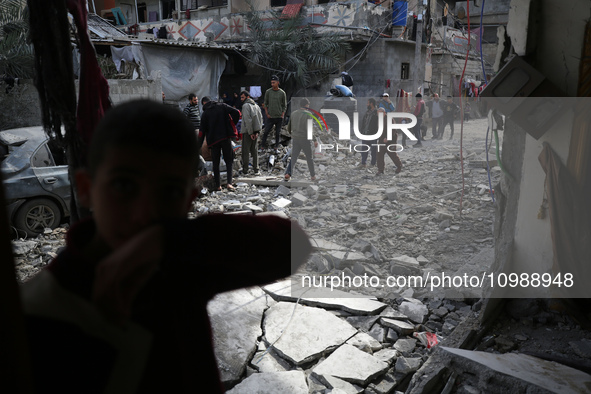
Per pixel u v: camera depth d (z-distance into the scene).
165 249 0.56
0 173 0.39
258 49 15.18
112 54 13.02
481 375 2.48
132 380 0.59
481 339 3.00
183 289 0.71
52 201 5.46
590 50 2.70
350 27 15.12
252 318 3.45
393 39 16.08
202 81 14.65
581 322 3.01
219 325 3.30
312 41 15.37
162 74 13.77
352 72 16.59
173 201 0.58
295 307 3.58
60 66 2.08
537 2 2.79
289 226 0.74
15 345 0.40
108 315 0.53
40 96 2.10
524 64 2.68
